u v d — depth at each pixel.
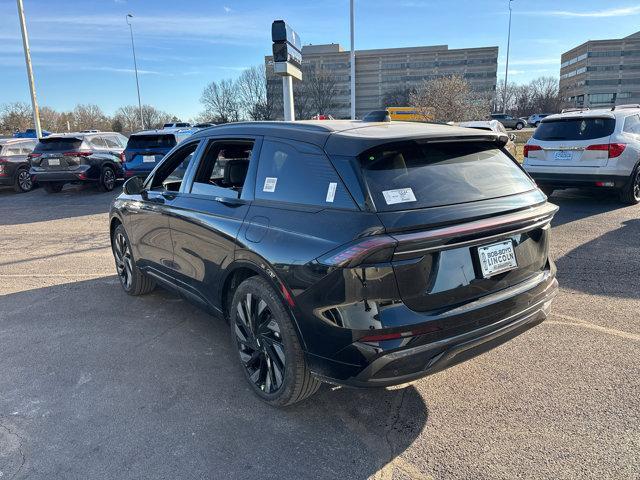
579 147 8.40
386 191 2.50
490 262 2.67
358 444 2.67
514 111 82.00
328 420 2.90
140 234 4.56
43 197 13.48
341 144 2.68
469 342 2.56
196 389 3.27
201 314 4.62
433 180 2.67
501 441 2.64
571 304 4.46
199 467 2.51
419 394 3.13
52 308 4.84
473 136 2.95
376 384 2.43
